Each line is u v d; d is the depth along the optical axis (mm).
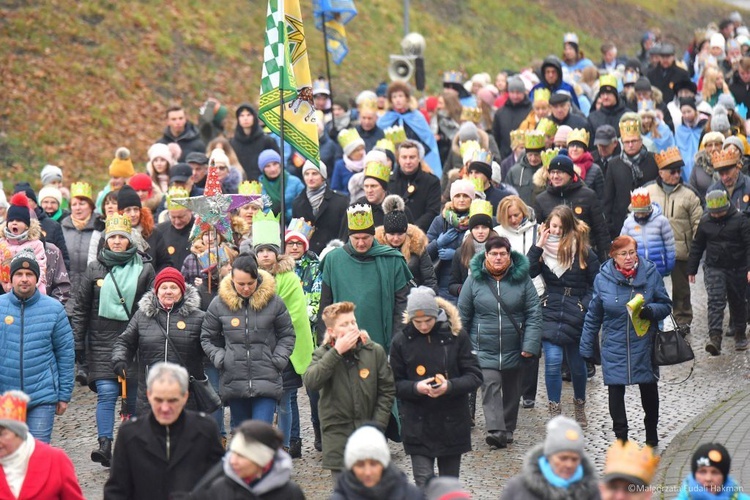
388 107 53844
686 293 42781
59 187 46938
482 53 100562
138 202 36219
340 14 58812
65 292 36906
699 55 75562
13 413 21453
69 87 70250
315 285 33688
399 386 25688
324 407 25828
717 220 39938
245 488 19031
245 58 80562
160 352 28688
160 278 28797
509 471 29344
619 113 52062
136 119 70938
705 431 31547
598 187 43312
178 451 21375
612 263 30906
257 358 28438
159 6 79625
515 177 44406
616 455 18594
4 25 71500
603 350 30719
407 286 30250
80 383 39188
